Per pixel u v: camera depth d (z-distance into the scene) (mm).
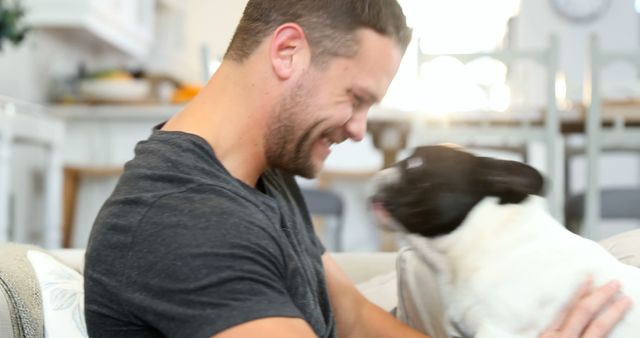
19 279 1054
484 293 1054
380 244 3086
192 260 701
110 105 3811
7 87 3525
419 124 2754
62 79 4133
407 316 1223
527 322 1027
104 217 789
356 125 912
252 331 665
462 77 5031
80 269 1307
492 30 5684
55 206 3074
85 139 3832
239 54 882
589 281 1010
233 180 829
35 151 3582
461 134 2752
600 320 962
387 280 1369
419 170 1131
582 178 5250
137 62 5180
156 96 4289
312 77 854
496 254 1074
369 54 868
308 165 904
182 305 693
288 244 825
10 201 3338
